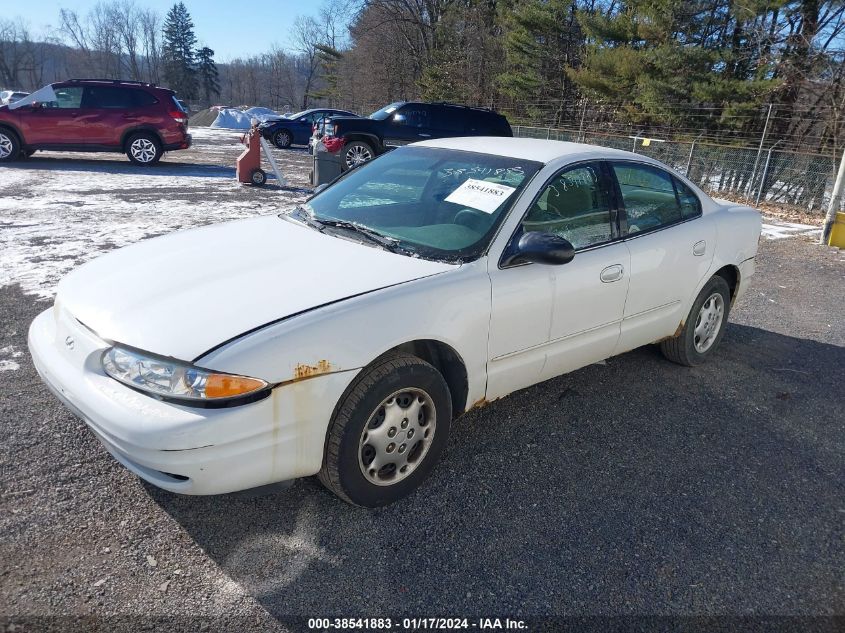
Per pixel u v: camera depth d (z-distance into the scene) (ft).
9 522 7.93
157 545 7.76
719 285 14.14
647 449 10.75
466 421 11.38
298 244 9.81
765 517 9.05
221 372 6.94
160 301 7.98
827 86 53.83
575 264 10.53
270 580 7.33
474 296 9.07
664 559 8.04
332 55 190.70
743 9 56.95
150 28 304.71
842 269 25.98
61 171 40.42
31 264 18.71
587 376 13.66
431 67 116.16
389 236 10.05
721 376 14.11
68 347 8.09
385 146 46.34
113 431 6.97
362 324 7.90
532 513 8.80
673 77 63.10
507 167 10.87
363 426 8.07
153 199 31.22
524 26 90.02
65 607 6.75
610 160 11.85
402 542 8.08
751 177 48.42
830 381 14.21
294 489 9.04
